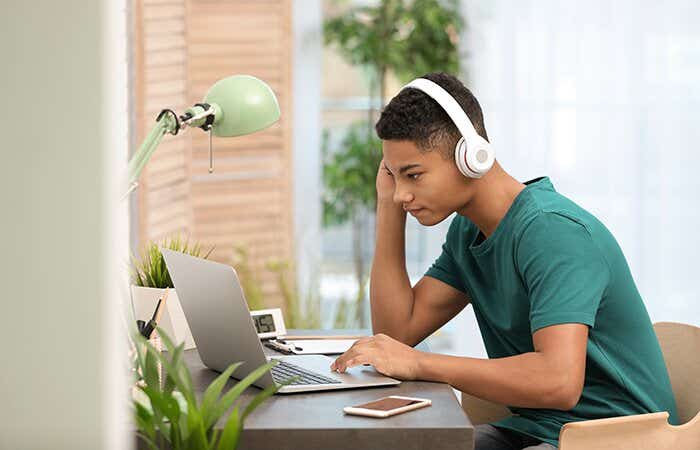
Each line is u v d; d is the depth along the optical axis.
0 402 0.95
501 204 1.96
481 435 2.04
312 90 4.25
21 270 0.94
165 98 3.45
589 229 1.88
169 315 2.08
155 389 1.50
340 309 4.07
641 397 1.92
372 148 4.62
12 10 0.92
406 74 4.48
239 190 3.94
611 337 1.93
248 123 2.04
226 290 1.74
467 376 1.82
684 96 4.02
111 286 0.96
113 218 0.96
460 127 1.86
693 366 2.04
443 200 1.92
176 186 3.56
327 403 1.70
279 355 2.07
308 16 4.23
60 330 0.95
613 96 4.03
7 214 0.94
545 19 4.00
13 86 0.92
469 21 4.06
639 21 3.99
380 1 4.46
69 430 0.96
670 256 4.09
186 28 3.56
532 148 4.04
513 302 1.97
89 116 0.93
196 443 1.42
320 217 4.32
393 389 1.79
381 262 2.24
